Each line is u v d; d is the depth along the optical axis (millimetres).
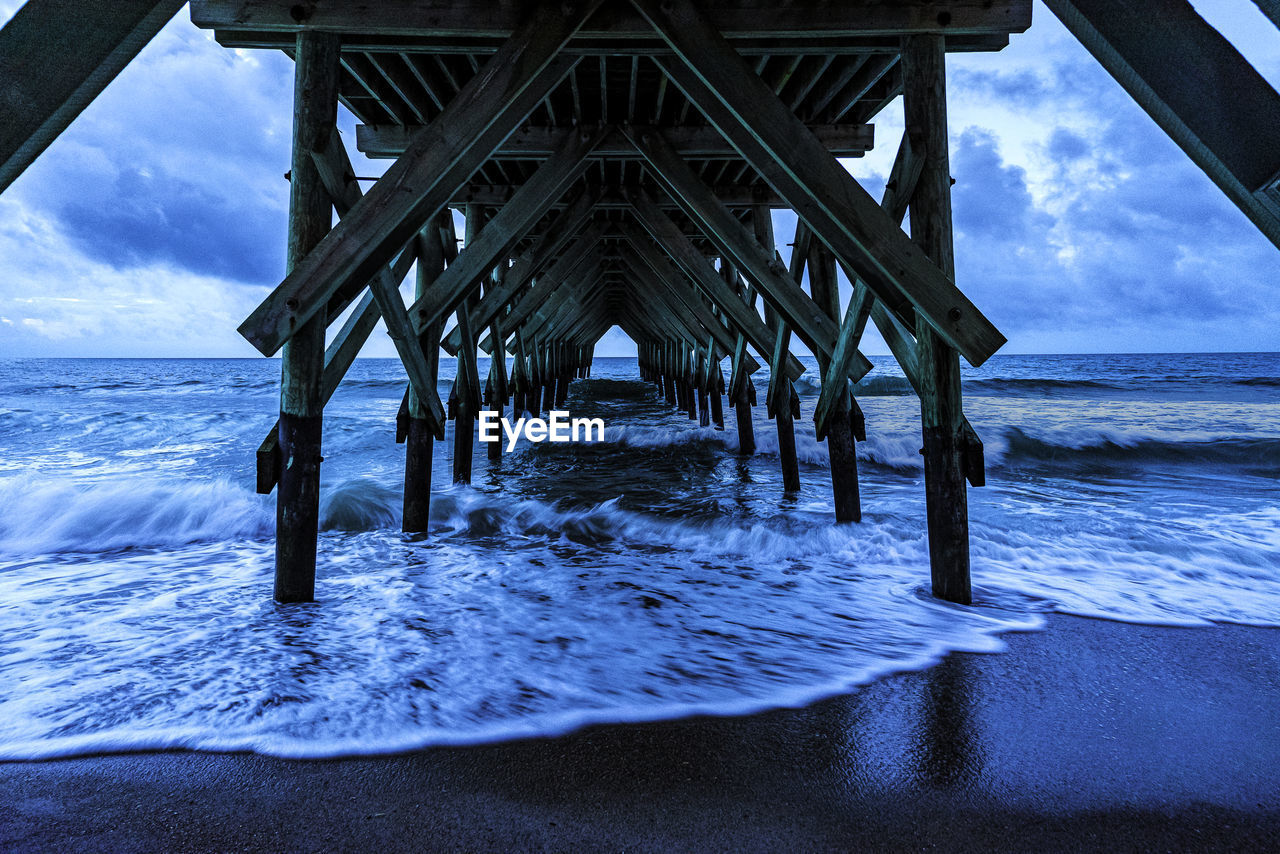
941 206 2930
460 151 2752
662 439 10742
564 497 6398
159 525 5078
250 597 3439
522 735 2061
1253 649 2791
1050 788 1776
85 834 1575
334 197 3064
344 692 2338
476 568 4094
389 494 6188
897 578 3873
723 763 1903
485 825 1612
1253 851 1523
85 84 1513
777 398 6539
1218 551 4367
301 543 3311
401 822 1624
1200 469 8711
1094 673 2549
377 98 4250
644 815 1654
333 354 3547
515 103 3482
